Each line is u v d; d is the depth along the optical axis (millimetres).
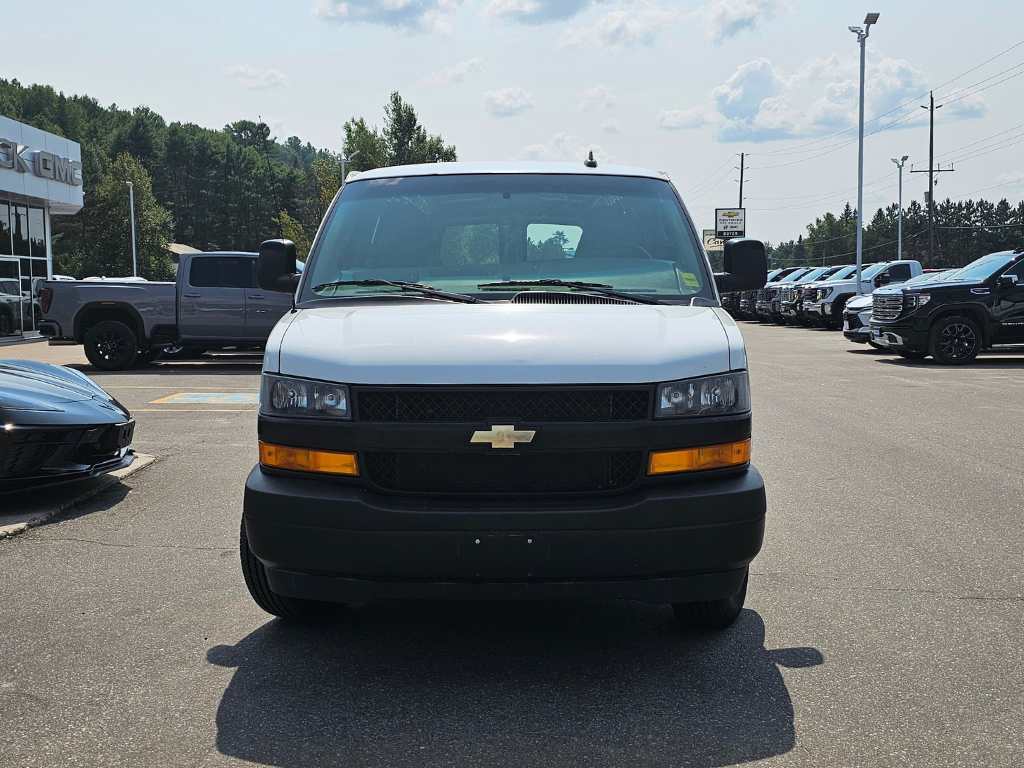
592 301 4074
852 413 10719
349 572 3383
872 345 20797
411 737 3096
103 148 133750
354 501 3340
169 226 98188
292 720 3221
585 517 3309
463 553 3316
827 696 3408
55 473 6180
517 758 2949
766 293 34438
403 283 4152
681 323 3738
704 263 4410
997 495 6676
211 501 6527
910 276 28734
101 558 5176
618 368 3404
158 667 3686
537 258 4367
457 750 3002
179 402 12109
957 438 9039
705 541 3365
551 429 3336
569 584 3361
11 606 4391
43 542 5492
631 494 3393
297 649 3883
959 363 16844
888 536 5621
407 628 4148
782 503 6465
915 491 6809
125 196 93750
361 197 4715
